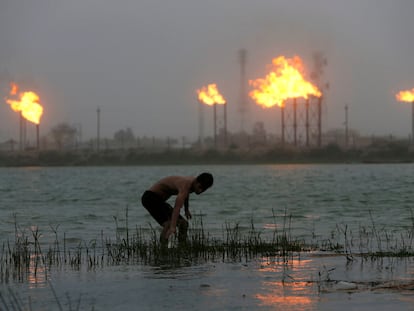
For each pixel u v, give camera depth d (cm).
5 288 1717
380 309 1421
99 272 1952
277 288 1669
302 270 1950
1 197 7206
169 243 2536
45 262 2159
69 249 2538
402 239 2714
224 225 3516
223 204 5475
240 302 1512
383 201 5622
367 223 3556
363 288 1648
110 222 3794
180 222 2439
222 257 2230
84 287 1719
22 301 1560
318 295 1572
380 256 2217
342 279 1781
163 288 1691
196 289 1670
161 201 2447
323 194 7106
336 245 2588
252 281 1775
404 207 4834
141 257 2244
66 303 1534
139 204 5584
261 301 1519
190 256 2261
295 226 3425
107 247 2514
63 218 4122
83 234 3116
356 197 6341
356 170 19100
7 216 4312
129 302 1534
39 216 4294
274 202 5738
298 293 1600
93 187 9969
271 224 3562
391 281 1736
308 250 2422
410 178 12025
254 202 5753
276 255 2278
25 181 13288
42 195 7619
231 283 1748
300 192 7656
